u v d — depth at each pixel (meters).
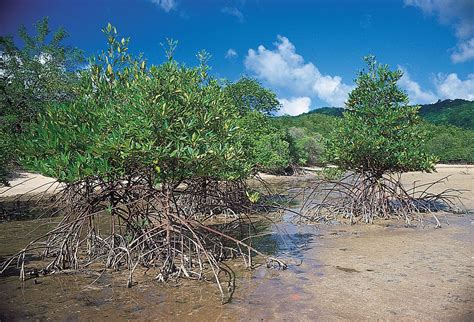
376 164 14.96
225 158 8.50
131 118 8.17
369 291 7.09
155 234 8.43
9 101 28.72
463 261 8.85
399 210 14.66
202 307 6.55
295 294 7.02
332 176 15.96
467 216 15.03
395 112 14.57
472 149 58.75
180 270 8.05
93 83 9.33
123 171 8.63
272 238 11.84
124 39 9.48
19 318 6.31
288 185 29.11
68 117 8.75
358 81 15.38
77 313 6.47
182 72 9.20
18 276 8.49
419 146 15.02
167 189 8.86
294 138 48.72
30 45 33.19
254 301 6.74
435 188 23.98
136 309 6.56
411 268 8.40
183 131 8.22
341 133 15.16
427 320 5.89
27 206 18.56
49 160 8.02
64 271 8.62
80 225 9.09
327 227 13.41
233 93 39.31
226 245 10.97
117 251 8.98
